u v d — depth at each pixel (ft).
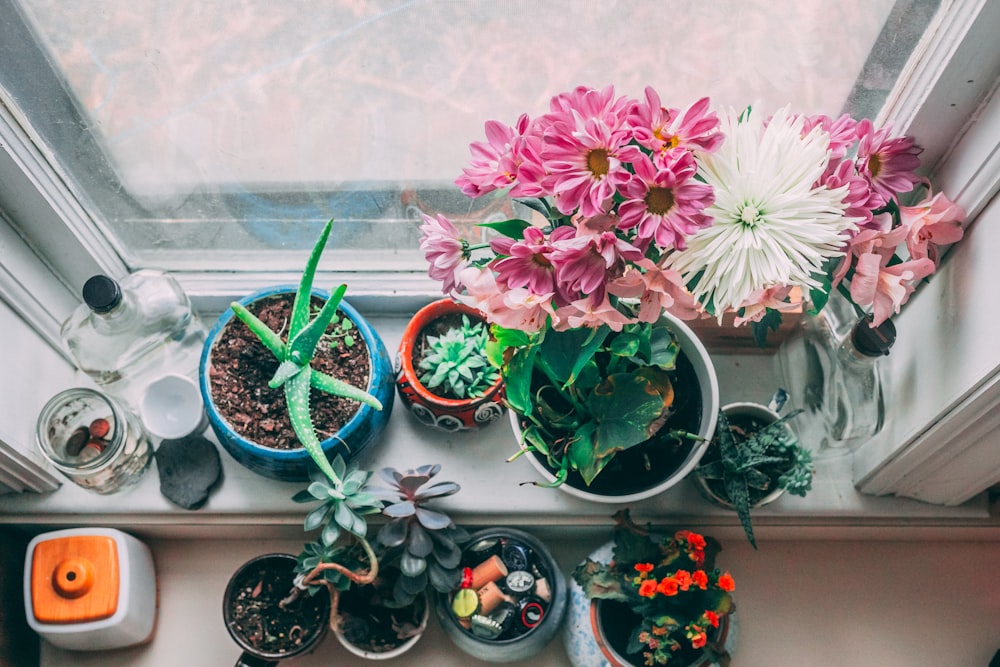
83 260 3.75
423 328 3.70
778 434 3.41
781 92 3.50
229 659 3.94
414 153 3.67
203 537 4.05
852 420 3.54
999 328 2.87
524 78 3.48
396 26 3.32
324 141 3.63
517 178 2.56
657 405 3.03
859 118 3.54
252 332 3.59
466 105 3.55
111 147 3.56
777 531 3.94
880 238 2.71
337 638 3.80
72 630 3.65
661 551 3.49
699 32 3.34
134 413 3.92
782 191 2.50
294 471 3.54
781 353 3.87
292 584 3.76
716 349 4.02
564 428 3.35
